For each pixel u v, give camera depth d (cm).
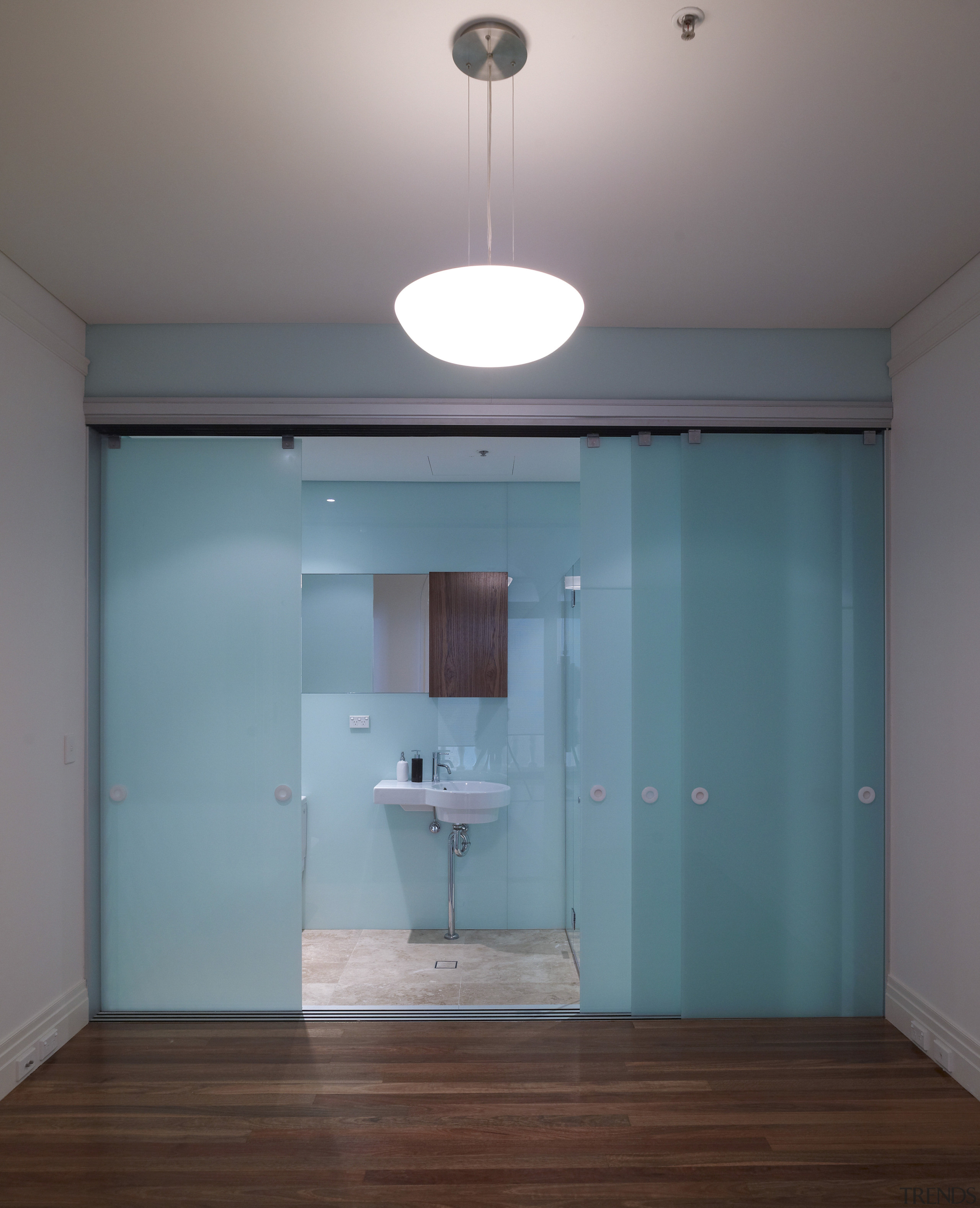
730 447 336
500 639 473
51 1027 296
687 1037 311
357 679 474
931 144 214
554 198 241
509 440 391
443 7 167
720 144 214
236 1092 269
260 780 334
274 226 256
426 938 448
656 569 337
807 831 330
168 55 181
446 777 471
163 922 332
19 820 277
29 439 287
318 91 193
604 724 336
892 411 332
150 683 336
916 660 311
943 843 290
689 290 301
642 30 174
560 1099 265
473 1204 213
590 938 334
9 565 273
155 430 334
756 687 332
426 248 271
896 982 322
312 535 478
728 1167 229
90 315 322
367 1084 274
